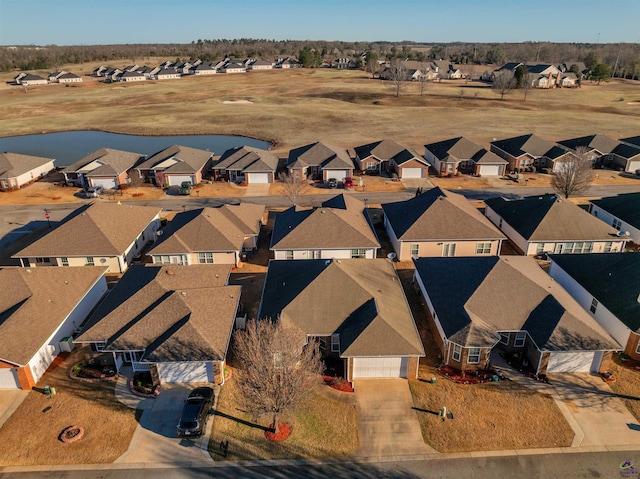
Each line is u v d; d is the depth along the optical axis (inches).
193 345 1109.7
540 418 1015.6
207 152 3031.5
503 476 881.5
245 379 969.5
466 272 1384.1
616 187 2588.6
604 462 909.8
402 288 1425.9
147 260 1823.3
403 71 6894.7
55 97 6161.4
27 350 1110.4
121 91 6673.2
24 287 1295.5
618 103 5438.0
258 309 1418.6
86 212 1804.9
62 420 1015.0
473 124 4362.7
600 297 1332.4
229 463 910.4
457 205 1897.1
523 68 6382.9
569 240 1748.3
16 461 915.4
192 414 980.6
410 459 919.7
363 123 4471.0
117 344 1133.1
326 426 998.4
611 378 1128.2
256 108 5260.8
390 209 2050.9
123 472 892.0
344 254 1743.4
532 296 1262.3
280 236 1776.6
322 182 2758.4
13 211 2304.4
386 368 1137.4
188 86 7160.4
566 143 3100.4
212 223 1777.8
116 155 2795.3
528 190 2576.3
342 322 1209.4
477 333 1150.3
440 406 1052.5
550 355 1128.2
